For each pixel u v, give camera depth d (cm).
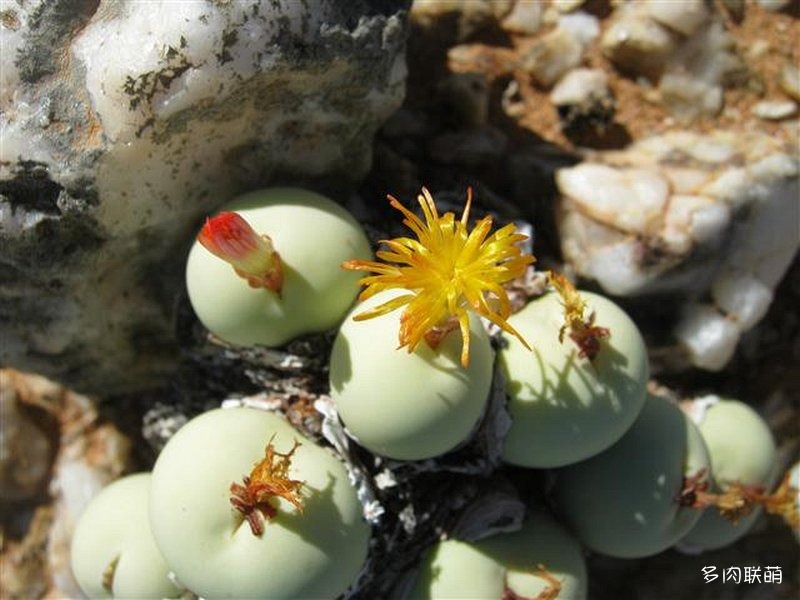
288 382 12
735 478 13
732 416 13
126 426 16
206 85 10
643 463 12
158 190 11
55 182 11
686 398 14
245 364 12
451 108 14
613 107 14
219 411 11
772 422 15
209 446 10
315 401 12
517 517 12
